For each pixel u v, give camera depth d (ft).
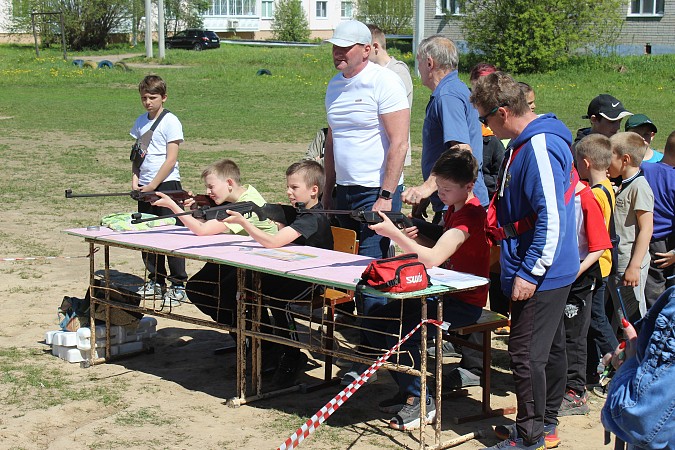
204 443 15.69
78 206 39.73
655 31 129.59
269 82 112.16
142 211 25.05
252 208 18.10
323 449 15.49
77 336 20.02
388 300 16.63
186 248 17.75
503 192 14.57
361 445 15.71
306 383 19.08
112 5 187.21
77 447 15.39
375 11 228.43
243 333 17.57
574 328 17.38
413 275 14.24
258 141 63.05
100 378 19.19
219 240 18.79
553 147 14.06
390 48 160.04
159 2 151.23
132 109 83.87
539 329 14.49
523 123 14.46
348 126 19.17
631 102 86.48
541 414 14.82
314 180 18.35
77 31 186.70
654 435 10.07
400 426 16.43
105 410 17.39
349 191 19.51
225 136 65.41
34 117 76.48
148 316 22.20
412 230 16.08
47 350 20.93
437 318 15.21
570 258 14.48
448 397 18.38
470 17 124.57
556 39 117.91
